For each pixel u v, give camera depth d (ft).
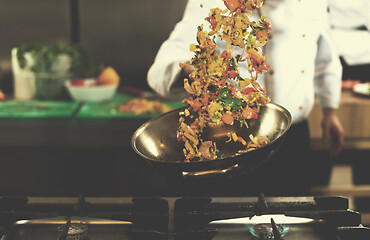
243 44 4.45
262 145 4.37
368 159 8.96
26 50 8.77
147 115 8.14
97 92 8.70
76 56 8.89
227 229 4.48
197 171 3.94
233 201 4.86
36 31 9.50
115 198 4.96
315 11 6.15
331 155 7.22
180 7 9.52
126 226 4.55
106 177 8.43
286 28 5.99
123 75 9.71
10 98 9.04
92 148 8.32
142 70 9.71
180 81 5.30
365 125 8.58
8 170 8.41
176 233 4.33
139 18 9.53
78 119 8.12
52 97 8.89
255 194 6.33
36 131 8.11
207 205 4.65
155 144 4.48
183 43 5.61
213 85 4.47
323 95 6.84
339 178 9.05
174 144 4.54
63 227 4.30
